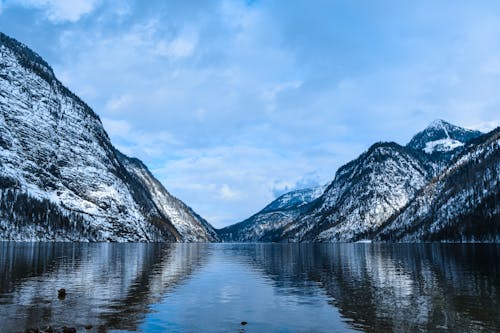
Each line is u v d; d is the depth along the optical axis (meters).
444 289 51.59
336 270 80.38
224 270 79.62
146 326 32.03
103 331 30.20
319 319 35.19
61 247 169.50
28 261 87.44
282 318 35.50
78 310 37.09
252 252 174.75
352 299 44.94
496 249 156.88
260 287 54.50
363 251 176.12
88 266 81.12
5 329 30.09
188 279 62.88
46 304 39.41
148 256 124.69
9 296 43.25
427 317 35.78
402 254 137.50
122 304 40.34
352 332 31.05
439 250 160.12
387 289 52.38
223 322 33.88
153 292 48.66
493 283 56.56
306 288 53.66
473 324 33.25
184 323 33.25
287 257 130.88
